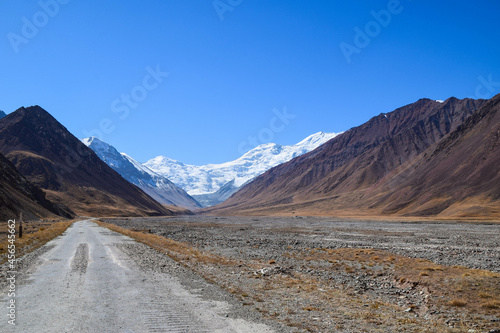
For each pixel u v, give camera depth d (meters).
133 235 55.12
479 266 33.31
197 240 61.06
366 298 20.19
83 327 11.66
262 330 12.18
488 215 145.50
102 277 20.47
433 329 14.05
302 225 124.19
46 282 18.73
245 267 29.55
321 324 13.63
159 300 15.60
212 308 14.72
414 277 23.92
